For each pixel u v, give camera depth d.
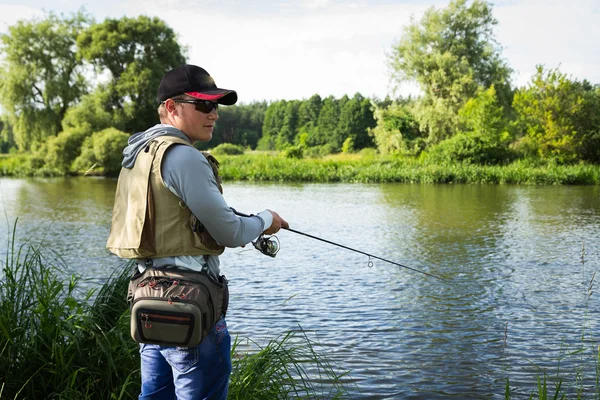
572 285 7.47
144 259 1.92
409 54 43.00
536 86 36.44
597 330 5.64
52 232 11.95
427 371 4.62
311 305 6.59
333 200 19.75
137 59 41.81
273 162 35.34
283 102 93.31
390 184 28.73
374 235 11.80
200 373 1.90
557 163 34.75
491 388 4.31
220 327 1.95
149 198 1.87
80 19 42.12
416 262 9.00
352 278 7.95
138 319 1.86
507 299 6.82
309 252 9.85
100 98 39.91
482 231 12.26
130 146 2.00
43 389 2.82
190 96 1.99
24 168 37.06
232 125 99.06
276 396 2.98
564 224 13.32
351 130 77.31
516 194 22.11
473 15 44.31
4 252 9.30
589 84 44.94
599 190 24.17
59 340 2.90
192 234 1.86
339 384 4.27
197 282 1.86
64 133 36.78
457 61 43.03
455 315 6.19
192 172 1.83
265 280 7.83
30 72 39.56
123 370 2.90
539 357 4.92
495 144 34.03
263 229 2.06
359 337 5.46
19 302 3.05
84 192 23.38
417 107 42.78
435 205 17.92
